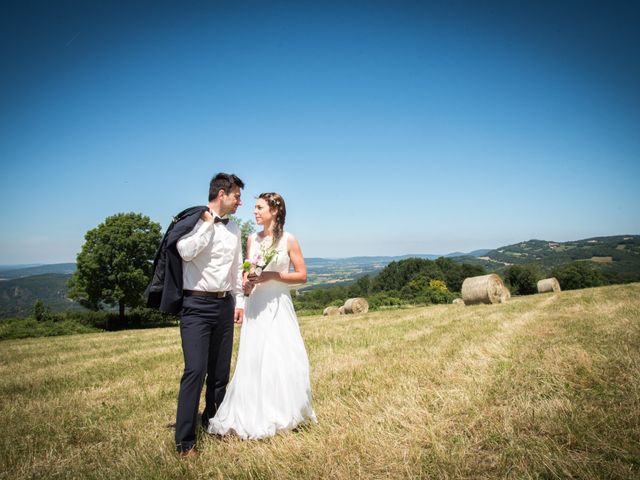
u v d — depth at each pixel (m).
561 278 66.12
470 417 3.24
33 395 5.62
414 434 2.99
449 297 47.44
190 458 3.01
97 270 34.84
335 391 4.45
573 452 2.52
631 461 2.36
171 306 3.32
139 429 3.81
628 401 3.17
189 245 3.22
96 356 9.80
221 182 3.52
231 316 3.66
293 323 3.71
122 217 36.50
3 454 3.24
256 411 3.39
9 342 19.05
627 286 20.03
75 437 3.70
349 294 77.19
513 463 2.45
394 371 5.11
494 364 4.88
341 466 2.61
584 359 4.48
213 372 3.74
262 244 3.80
